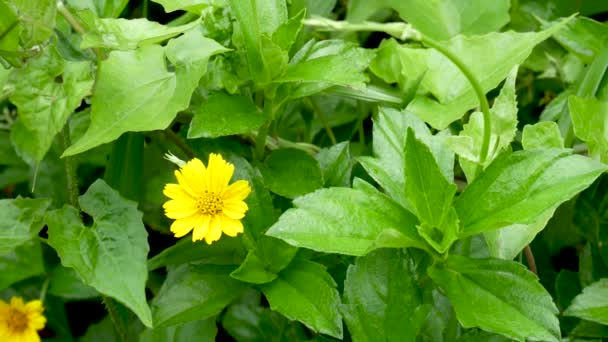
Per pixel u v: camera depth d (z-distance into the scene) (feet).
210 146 1.40
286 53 1.30
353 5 1.73
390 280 1.25
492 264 1.22
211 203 1.29
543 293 1.18
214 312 1.29
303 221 1.20
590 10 1.75
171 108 1.25
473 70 1.49
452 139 1.28
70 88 1.21
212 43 1.28
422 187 1.21
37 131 1.21
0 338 1.65
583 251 1.44
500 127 1.28
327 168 1.42
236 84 1.35
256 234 1.32
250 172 1.35
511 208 1.19
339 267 1.40
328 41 1.37
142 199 1.69
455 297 1.21
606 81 1.48
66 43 1.40
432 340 1.39
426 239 1.21
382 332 1.24
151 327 1.22
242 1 1.30
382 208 1.23
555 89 1.76
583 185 1.16
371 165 1.30
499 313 1.19
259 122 1.33
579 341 1.34
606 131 1.40
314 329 1.23
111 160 1.52
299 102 1.70
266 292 1.27
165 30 1.28
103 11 1.45
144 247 1.27
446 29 1.62
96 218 1.30
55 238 1.28
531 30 1.76
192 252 1.41
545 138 1.33
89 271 1.25
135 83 1.27
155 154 1.71
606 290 1.28
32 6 1.20
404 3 1.65
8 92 1.31
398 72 1.56
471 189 1.22
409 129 1.19
